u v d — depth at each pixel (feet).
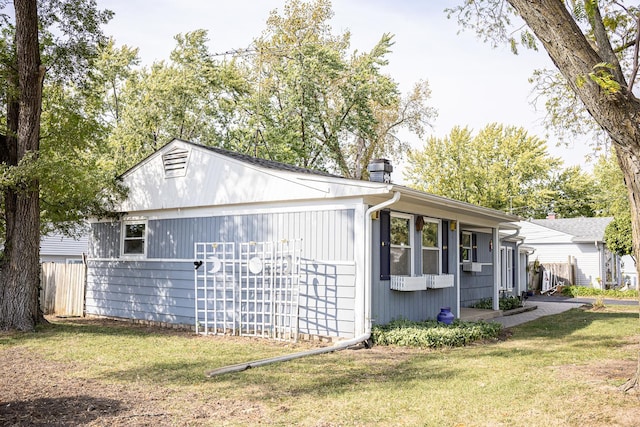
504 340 34.19
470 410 17.60
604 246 92.53
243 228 36.96
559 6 16.69
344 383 21.53
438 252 40.83
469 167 120.67
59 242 76.79
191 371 23.77
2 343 31.63
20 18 36.29
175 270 40.52
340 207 32.60
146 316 41.98
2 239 43.42
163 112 75.77
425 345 30.14
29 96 36.78
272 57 86.12
